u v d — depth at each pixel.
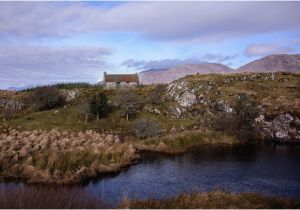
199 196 31.05
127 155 56.19
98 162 49.62
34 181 41.44
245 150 67.00
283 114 84.81
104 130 80.75
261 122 84.62
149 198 32.91
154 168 51.66
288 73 122.25
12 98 109.75
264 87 105.00
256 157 59.59
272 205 29.22
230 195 31.83
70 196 26.58
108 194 37.34
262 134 81.62
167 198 32.47
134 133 78.69
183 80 113.31
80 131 77.19
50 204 24.36
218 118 83.19
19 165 45.69
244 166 52.19
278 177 44.81
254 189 38.75
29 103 107.12
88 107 86.94
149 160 58.00
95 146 55.81
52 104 104.31
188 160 57.78
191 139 73.62
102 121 86.88
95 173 46.38
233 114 84.31
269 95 96.69
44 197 25.70
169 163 55.38
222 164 53.94
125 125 84.56
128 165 53.56
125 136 76.31
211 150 67.25
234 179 43.94
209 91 102.00
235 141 76.94
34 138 62.97
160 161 57.06
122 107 91.50
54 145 56.41
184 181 43.38
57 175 42.78
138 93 111.44
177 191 38.50
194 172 48.59
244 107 85.31
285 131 81.00
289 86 105.00
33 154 49.84
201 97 99.06
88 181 43.50
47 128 79.69
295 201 30.98
